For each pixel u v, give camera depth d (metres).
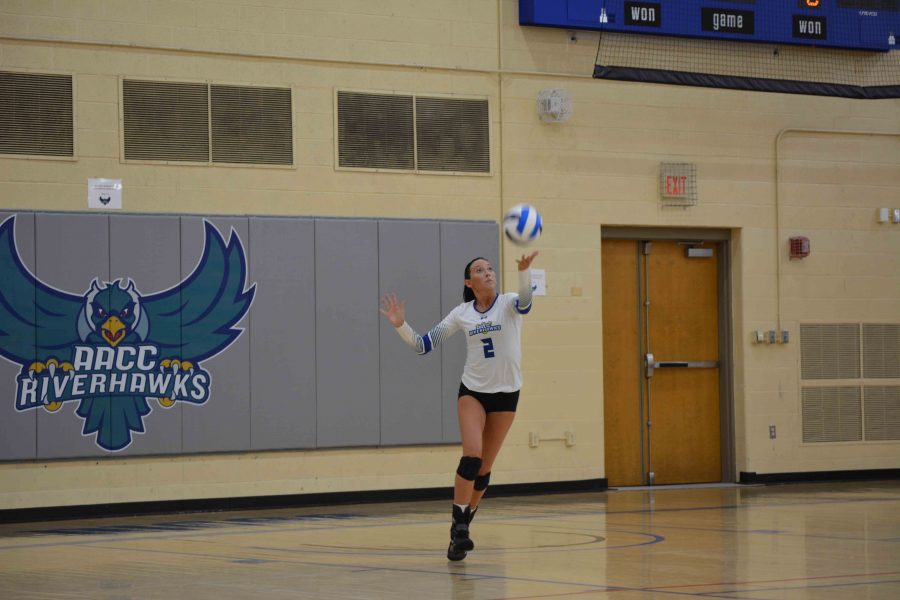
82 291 19.78
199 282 20.48
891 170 25.53
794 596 9.77
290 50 21.27
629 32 23.03
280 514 19.59
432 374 21.91
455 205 22.30
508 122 22.69
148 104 20.38
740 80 23.00
